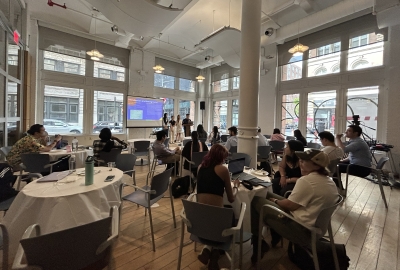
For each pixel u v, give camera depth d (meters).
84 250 1.02
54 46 6.24
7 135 4.04
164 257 1.85
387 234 2.26
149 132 8.26
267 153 4.30
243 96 3.24
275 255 1.90
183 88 9.62
